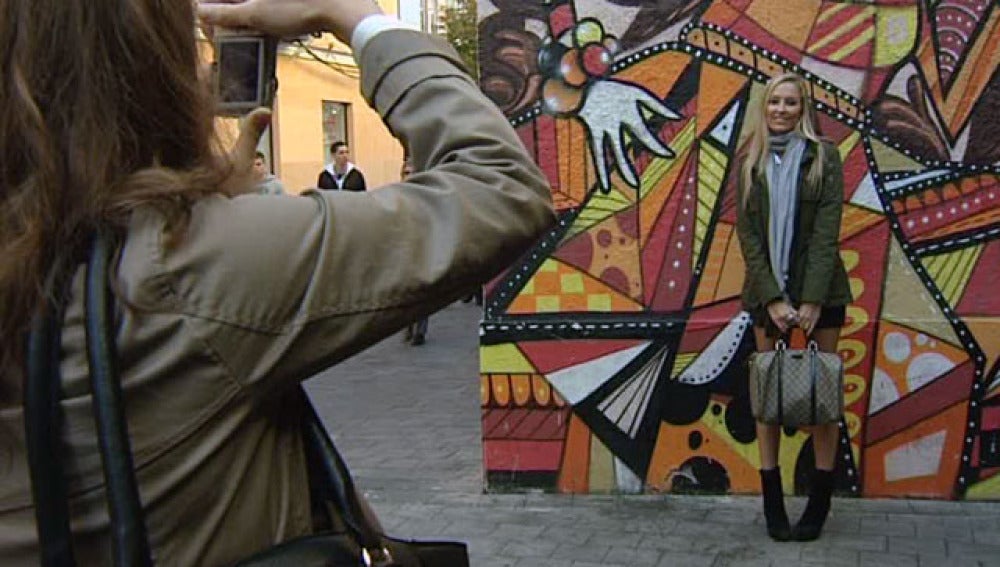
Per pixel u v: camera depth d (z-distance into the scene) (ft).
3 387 3.25
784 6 15.81
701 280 16.25
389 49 3.82
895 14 15.62
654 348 16.35
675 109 16.16
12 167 3.23
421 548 4.02
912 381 15.87
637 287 16.39
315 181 64.90
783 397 13.58
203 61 3.84
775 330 14.29
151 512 3.27
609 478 16.65
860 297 15.93
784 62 15.89
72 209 3.23
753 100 15.99
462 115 3.69
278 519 3.55
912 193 15.74
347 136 69.87
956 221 15.69
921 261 15.78
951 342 15.71
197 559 3.34
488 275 3.60
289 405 3.71
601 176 16.35
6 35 3.24
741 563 13.66
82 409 3.22
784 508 14.62
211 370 3.28
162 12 3.40
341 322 3.38
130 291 3.21
